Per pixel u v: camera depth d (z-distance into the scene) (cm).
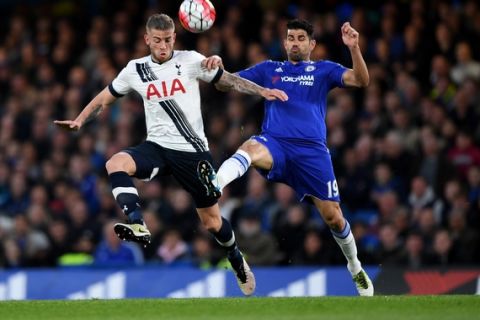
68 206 5222
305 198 3253
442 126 4922
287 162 3195
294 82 3195
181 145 2969
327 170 3195
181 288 4262
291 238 4566
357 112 5166
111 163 2900
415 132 4931
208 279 4250
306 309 2631
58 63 6166
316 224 4625
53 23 6625
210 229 3120
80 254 4947
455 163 4828
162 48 2916
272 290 4222
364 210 4847
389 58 5262
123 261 4725
